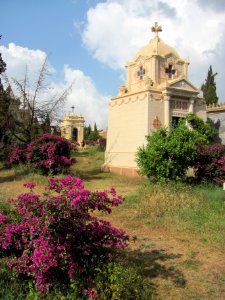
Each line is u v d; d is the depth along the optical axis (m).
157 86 18.48
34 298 4.30
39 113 19.20
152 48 19.36
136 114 18.34
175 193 10.41
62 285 4.56
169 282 5.35
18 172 15.88
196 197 10.29
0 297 4.23
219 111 21.28
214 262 6.17
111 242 5.24
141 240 7.25
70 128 46.03
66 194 4.94
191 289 5.15
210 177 13.71
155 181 12.50
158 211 9.08
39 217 4.76
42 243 4.43
